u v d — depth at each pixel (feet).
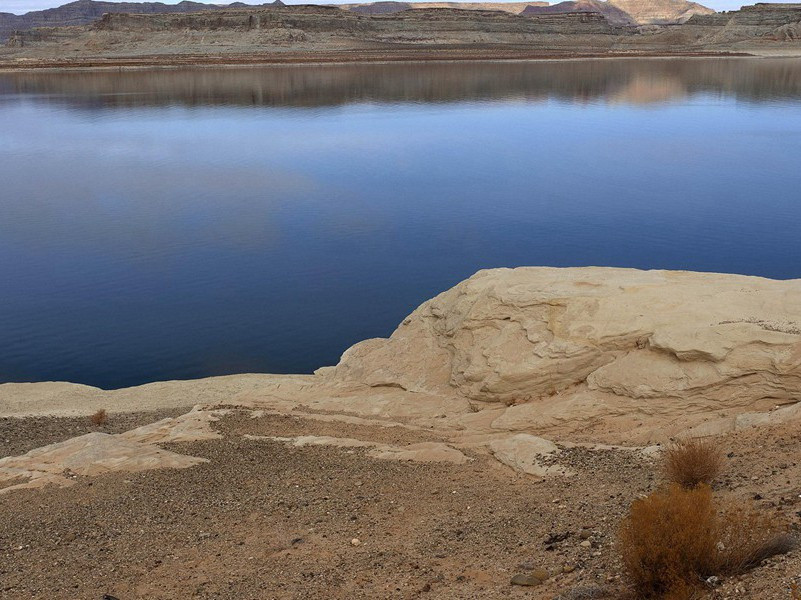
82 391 93.56
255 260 157.69
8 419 76.69
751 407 50.70
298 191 223.71
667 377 52.95
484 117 380.99
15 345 116.16
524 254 159.22
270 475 48.88
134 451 54.03
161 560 36.45
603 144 299.79
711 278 64.95
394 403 65.92
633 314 58.54
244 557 35.88
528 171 249.55
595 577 27.68
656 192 216.33
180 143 317.63
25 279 149.18
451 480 44.96
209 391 90.79
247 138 326.44
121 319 126.31
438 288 138.41
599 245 165.27
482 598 27.89
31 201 219.00
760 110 391.45
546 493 40.40
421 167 258.37
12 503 46.03
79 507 44.75
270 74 645.51
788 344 50.78
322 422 62.28
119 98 490.49
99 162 279.49
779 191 214.28
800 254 155.12
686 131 328.29
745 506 31.63
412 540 36.11
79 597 32.73
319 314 126.21
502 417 56.59
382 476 46.55
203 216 196.54
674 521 25.61
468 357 64.95
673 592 24.06
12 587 34.35
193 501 44.93
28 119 400.67
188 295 137.18
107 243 173.27
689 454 37.19
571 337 59.06
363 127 352.28
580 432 53.31
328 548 36.14
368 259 157.17
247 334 118.42
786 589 22.50
